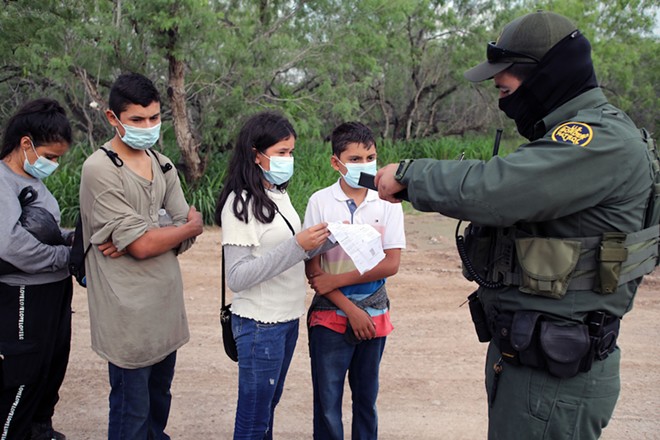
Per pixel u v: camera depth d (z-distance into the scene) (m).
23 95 11.68
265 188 2.64
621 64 13.56
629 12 14.55
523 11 14.02
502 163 1.86
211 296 5.66
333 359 2.82
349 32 10.14
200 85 9.61
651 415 3.57
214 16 8.40
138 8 8.36
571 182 1.81
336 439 2.84
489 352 2.21
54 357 3.08
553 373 1.92
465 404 3.71
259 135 2.53
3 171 2.76
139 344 2.64
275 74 9.95
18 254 2.66
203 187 9.38
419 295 5.70
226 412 3.60
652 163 1.97
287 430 3.42
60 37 8.89
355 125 2.79
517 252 1.98
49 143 2.78
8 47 9.02
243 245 2.52
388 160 13.62
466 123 16.61
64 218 8.79
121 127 2.63
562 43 1.99
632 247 1.90
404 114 15.88
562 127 1.91
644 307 5.34
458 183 1.90
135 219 2.56
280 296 2.62
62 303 3.04
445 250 7.35
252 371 2.62
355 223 2.81
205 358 4.32
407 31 14.45
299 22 10.26
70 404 3.67
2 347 2.72
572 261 1.88
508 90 2.12
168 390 3.01
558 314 1.93
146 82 2.64
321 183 10.27
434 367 4.20
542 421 1.98
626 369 4.16
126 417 2.70
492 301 2.10
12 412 2.80
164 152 10.82
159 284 2.71
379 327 2.85
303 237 2.42
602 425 2.04
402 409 3.65
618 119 1.94
